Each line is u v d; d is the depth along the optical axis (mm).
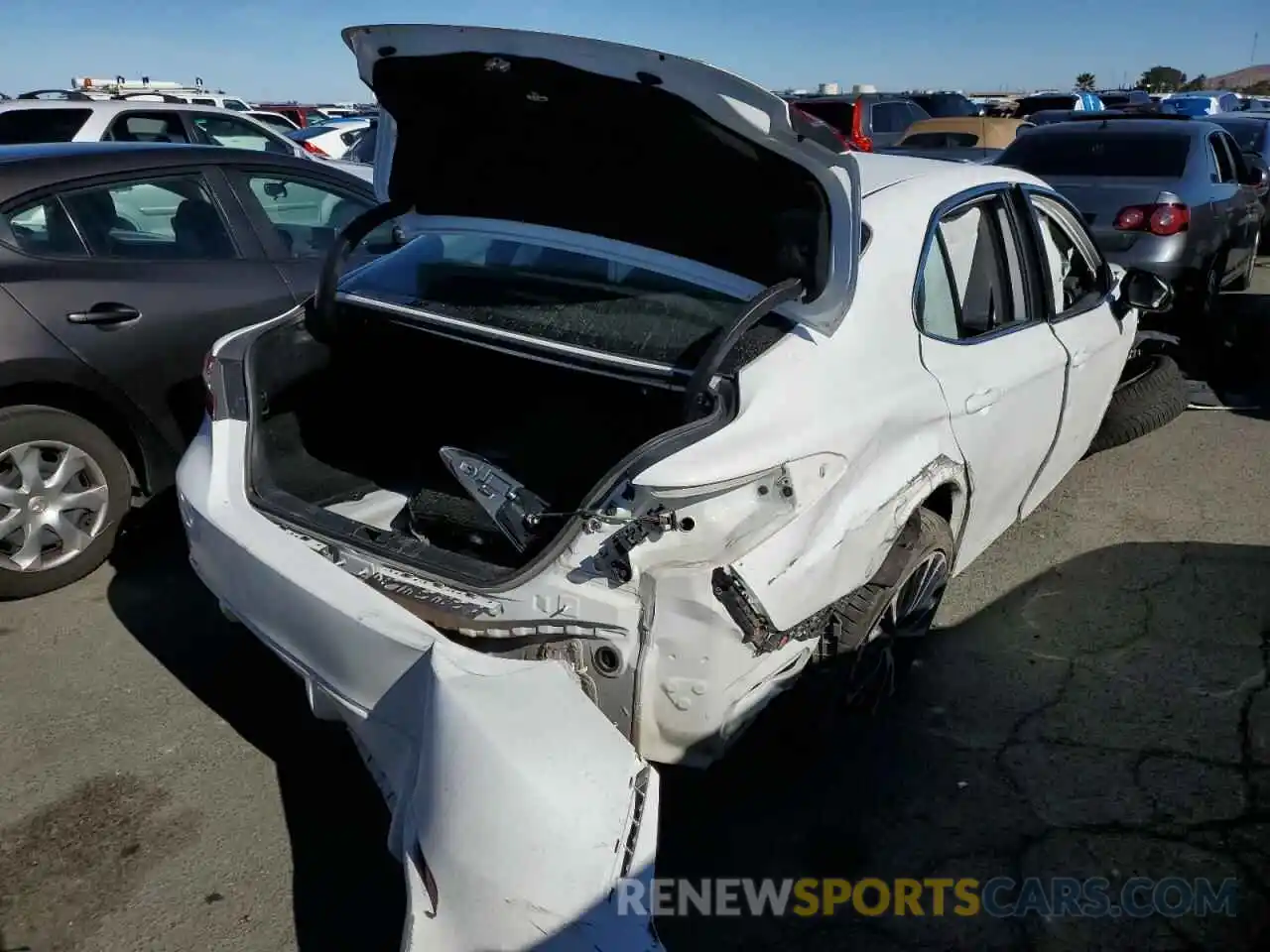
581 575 2170
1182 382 5449
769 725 2615
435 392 3426
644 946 1822
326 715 2455
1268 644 3621
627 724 2225
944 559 3107
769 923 2471
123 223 4090
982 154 13984
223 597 2627
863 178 3156
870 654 2865
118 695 3320
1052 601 3920
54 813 2795
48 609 3811
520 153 2775
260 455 2852
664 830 2738
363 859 2678
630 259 2854
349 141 16078
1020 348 3439
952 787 2914
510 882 1816
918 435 2793
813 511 2307
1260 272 10656
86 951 2375
